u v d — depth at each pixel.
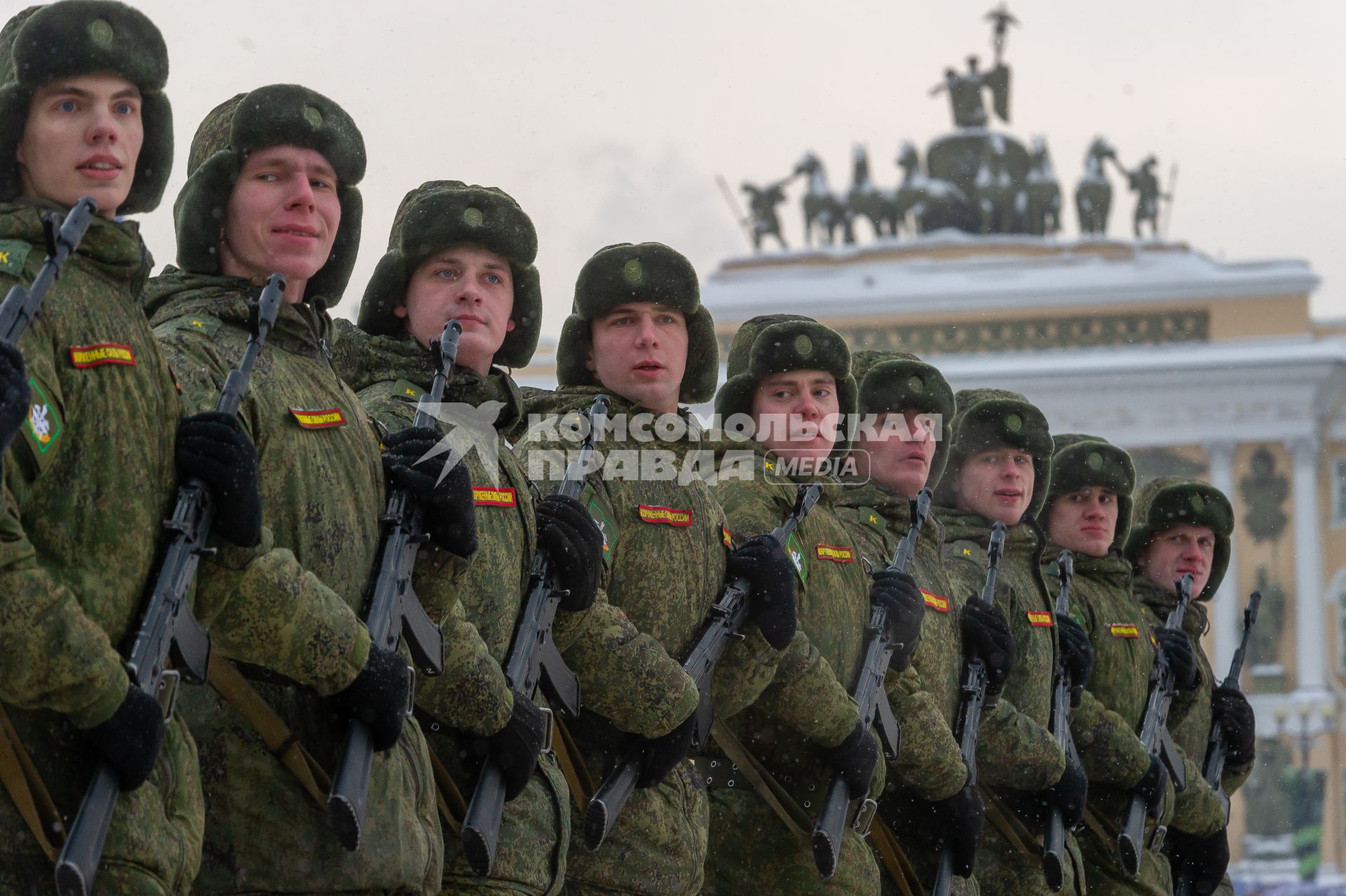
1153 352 41.50
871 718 5.91
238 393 3.64
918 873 6.54
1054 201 44.25
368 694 3.78
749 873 5.81
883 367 6.94
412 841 3.95
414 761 4.07
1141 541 9.45
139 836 3.31
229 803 3.80
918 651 6.59
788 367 6.24
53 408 3.32
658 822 5.13
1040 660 7.38
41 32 3.60
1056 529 8.45
